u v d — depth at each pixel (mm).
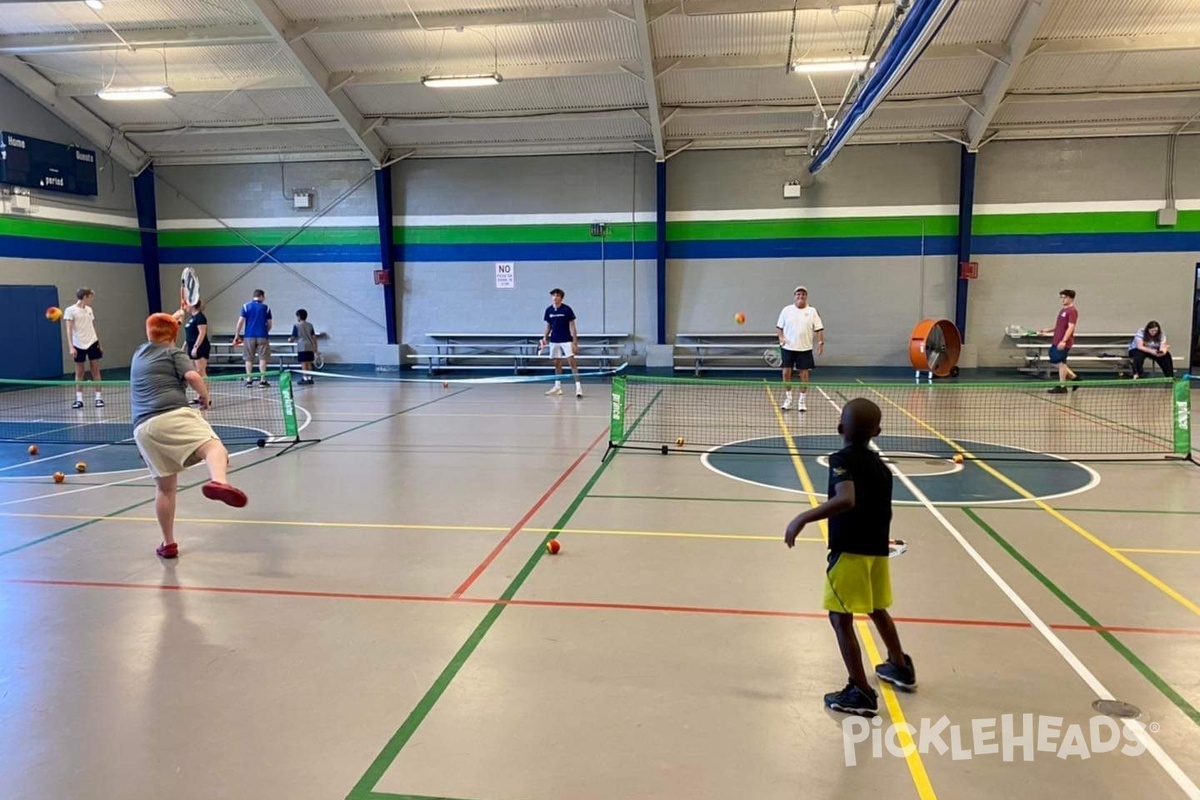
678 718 3059
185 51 14711
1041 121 15625
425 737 2934
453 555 5059
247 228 18453
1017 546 5121
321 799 2572
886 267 16719
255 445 8930
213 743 2908
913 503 6203
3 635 3867
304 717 3082
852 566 3072
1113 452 8250
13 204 15008
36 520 5934
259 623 4000
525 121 16219
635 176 17250
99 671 3488
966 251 16141
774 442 9047
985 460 7867
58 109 15875
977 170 16203
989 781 2643
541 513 6051
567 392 14172
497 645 3719
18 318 15164
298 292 18500
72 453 8625
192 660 3586
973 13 12844
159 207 18609
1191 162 15578
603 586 4480
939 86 14797
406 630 3898
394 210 18062
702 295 17375
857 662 3088
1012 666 3459
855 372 16422
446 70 14844
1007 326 16469
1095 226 15984
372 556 5043
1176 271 15844
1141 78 14289
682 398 13156
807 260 16953
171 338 5105
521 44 14133
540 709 3131
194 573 4750
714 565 4832
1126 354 15930
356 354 18516
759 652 3629
